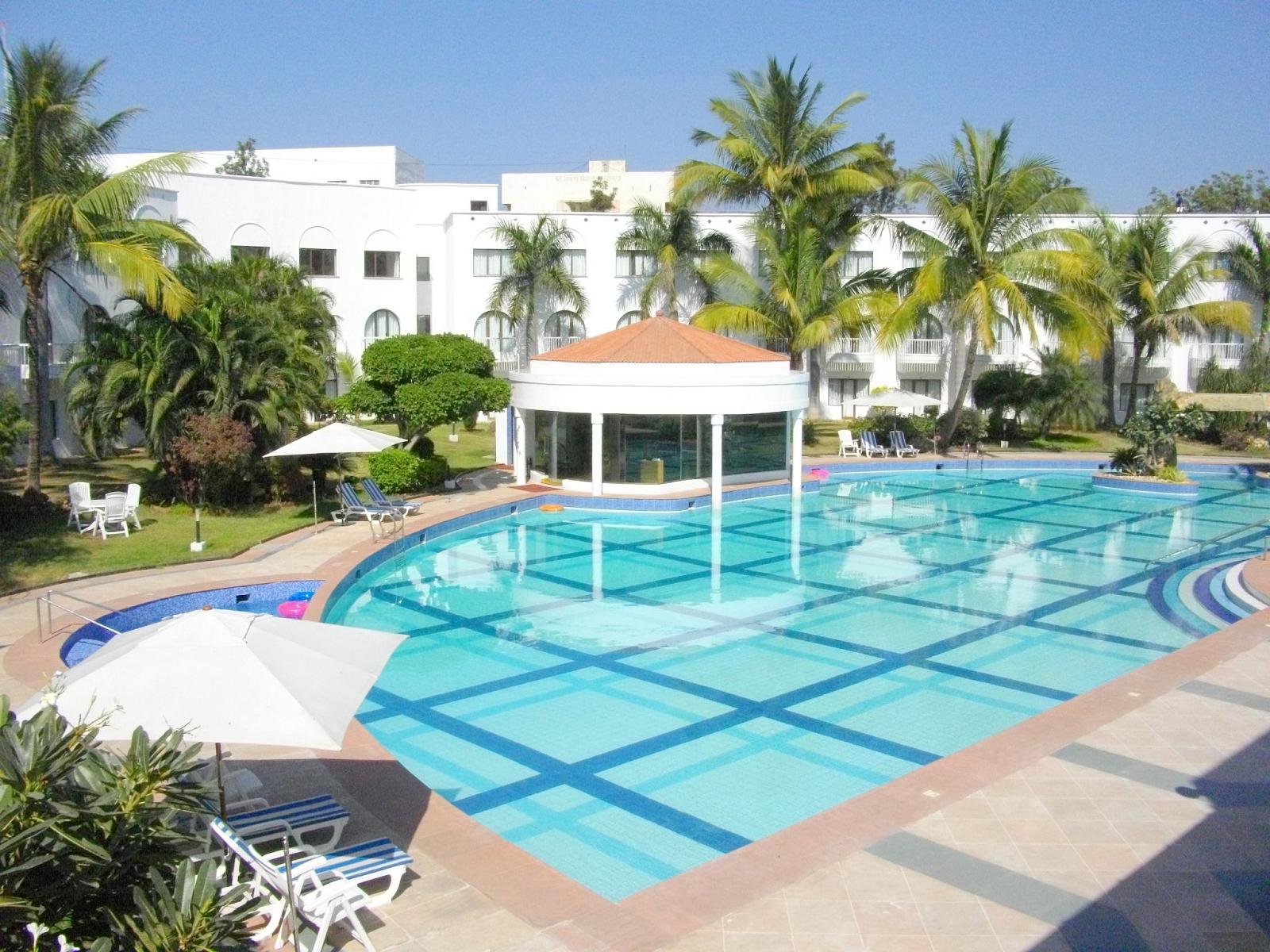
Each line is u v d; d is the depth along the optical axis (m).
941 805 7.84
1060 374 38.09
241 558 17.62
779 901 6.48
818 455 33.88
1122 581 18.28
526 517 24.22
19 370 25.91
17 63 20.19
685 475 26.47
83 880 4.87
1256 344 39.62
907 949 5.92
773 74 36.59
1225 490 29.17
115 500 19.28
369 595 16.98
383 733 11.22
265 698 6.35
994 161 33.09
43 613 13.70
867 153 37.56
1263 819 7.58
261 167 64.19
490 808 9.42
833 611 16.22
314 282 41.66
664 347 25.86
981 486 29.92
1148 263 38.69
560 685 12.76
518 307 39.53
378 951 5.95
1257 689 10.45
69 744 5.08
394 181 63.91
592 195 67.44
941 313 41.75
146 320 21.47
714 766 10.34
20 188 20.66
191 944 4.73
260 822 7.02
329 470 24.47
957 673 13.23
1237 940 6.01
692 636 14.84
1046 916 6.29
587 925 6.24
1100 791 8.06
